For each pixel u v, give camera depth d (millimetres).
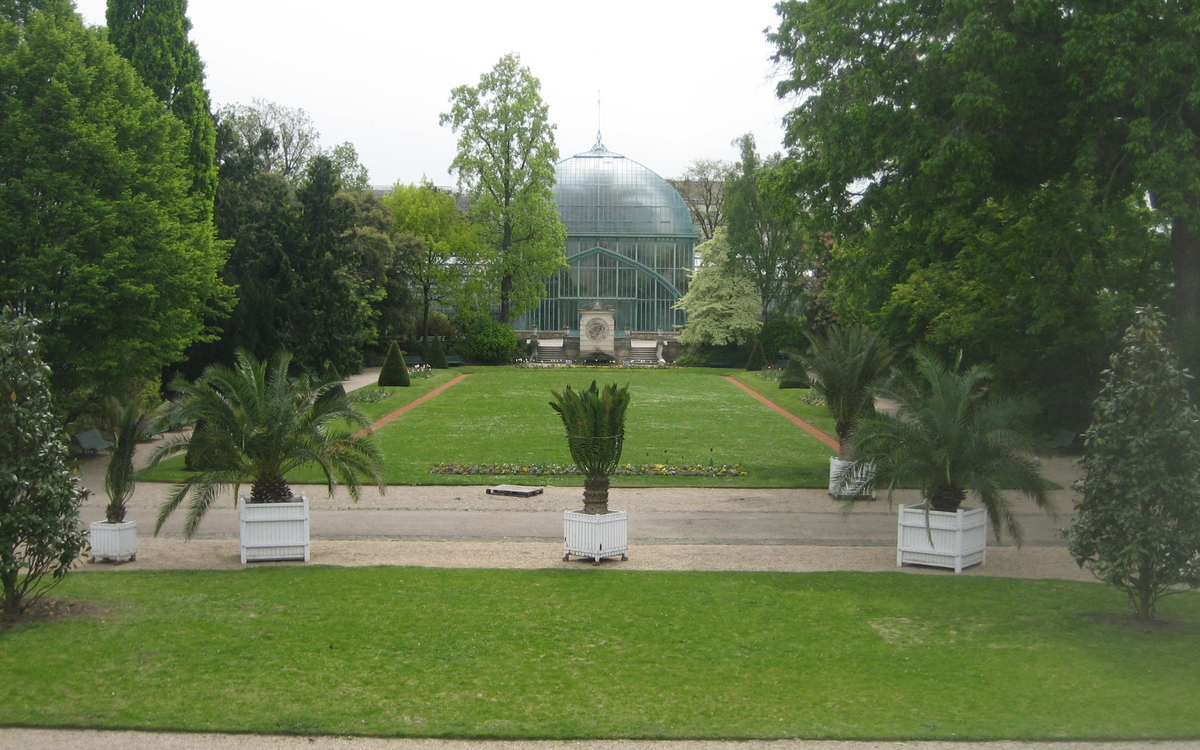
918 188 28078
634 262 101875
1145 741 11523
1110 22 24406
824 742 11430
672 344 93062
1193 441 15289
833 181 30734
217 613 16234
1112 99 25656
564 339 92500
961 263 35469
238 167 64562
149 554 21547
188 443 21531
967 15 26422
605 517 20797
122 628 15289
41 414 15750
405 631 15328
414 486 30297
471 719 11906
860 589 18500
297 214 57812
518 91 82438
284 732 11508
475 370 78438
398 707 12273
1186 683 13297
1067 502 28203
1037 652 14648
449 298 85625
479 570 19891
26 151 31469
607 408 20844
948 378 21203
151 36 43844
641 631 15508
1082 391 36562
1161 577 15867
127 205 32219
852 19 29625
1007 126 27531
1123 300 27922
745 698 12727
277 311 55000
